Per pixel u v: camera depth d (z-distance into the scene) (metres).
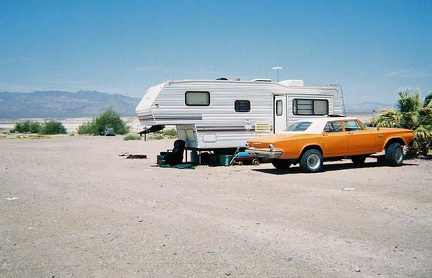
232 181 11.46
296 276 4.64
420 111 16.67
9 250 5.62
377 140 13.74
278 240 5.93
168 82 14.69
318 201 8.53
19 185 11.23
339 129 13.42
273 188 10.17
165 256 5.32
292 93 16.03
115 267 4.96
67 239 6.10
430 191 9.43
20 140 36.00
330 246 5.64
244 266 4.95
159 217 7.38
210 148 15.34
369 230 6.36
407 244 5.67
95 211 7.92
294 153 12.70
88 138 39.53
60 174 13.44
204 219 7.19
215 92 15.30
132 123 85.88
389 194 9.13
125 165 15.99
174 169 14.53
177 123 14.84
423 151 16.58
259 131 15.96
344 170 13.38
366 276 4.61
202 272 4.78
